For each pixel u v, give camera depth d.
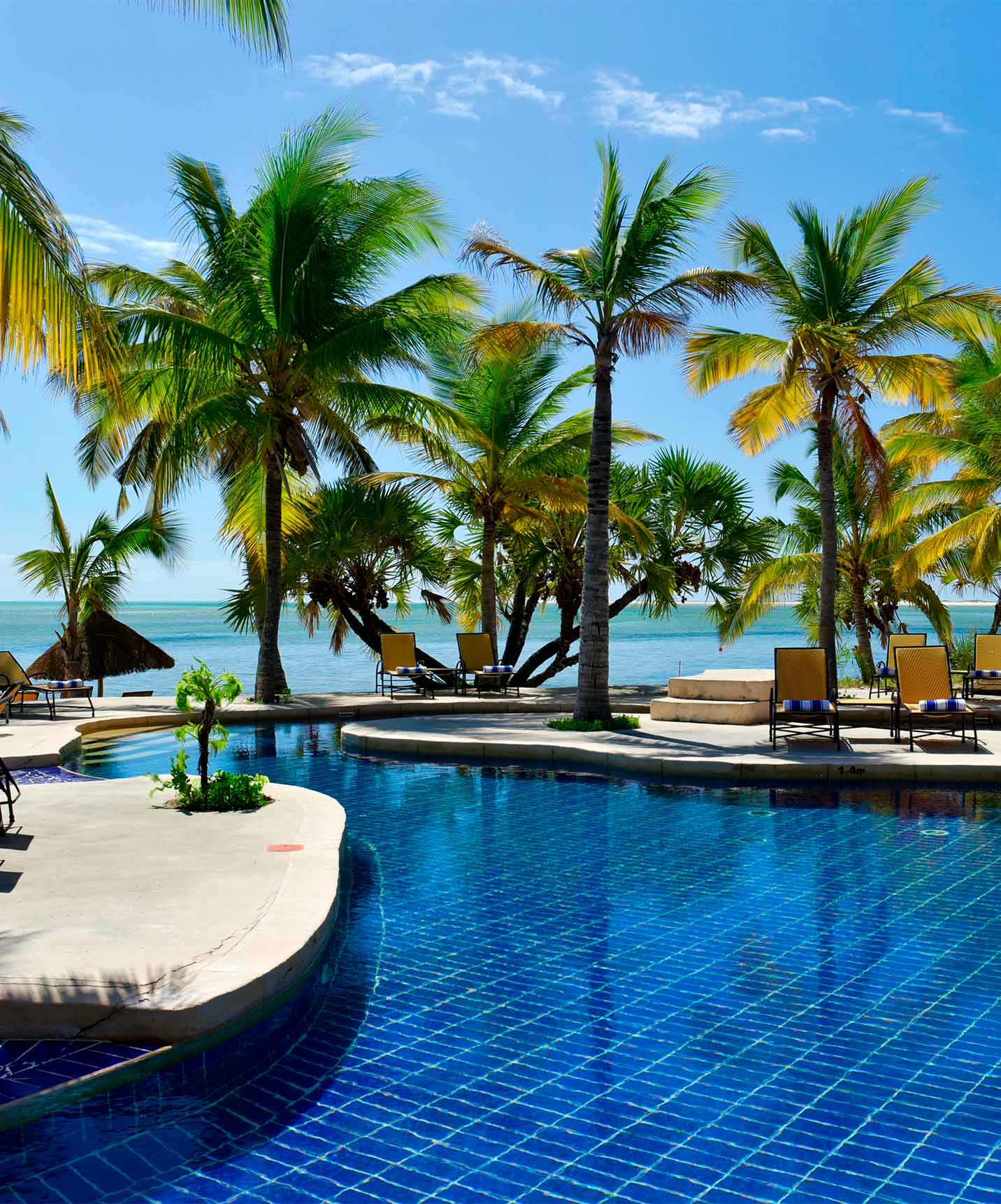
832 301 17.09
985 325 18.06
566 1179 3.45
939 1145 3.66
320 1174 3.46
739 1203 3.31
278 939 5.10
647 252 14.23
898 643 18.14
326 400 19.64
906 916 6.40
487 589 21.80
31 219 6.26
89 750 13.57
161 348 16.95
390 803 10.15
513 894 6.93
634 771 11.75
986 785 10.89
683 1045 4.49
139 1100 3.95
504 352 15.43
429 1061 4.32
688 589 23.72
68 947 4.94
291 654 57.09
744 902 6.72
